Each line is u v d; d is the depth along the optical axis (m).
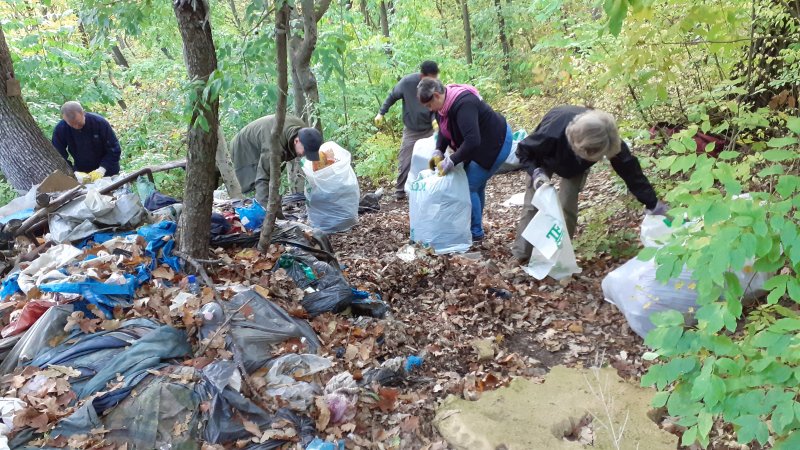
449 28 13.62
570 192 4.18
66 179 4.54
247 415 2.58
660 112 4.60
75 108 5.49
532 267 4.25
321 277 3.80
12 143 5.07
